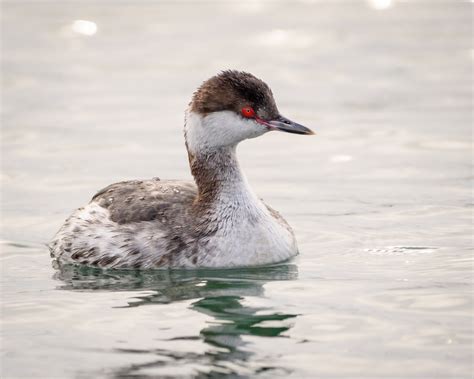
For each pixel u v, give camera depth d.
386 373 9.45
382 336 10.39
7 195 17.22
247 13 34.88
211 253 13.10
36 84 26.22
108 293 12.22
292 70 27.52
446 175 18.06
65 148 20.41
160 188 14.05
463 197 16.62
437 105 23.67
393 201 16.53
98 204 13.98
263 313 11.25
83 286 12.55
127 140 21.03
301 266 13.21
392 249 13.90
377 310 11.21
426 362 9.68
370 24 33.00
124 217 13.49
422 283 12.19
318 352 10.01
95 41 31.09
